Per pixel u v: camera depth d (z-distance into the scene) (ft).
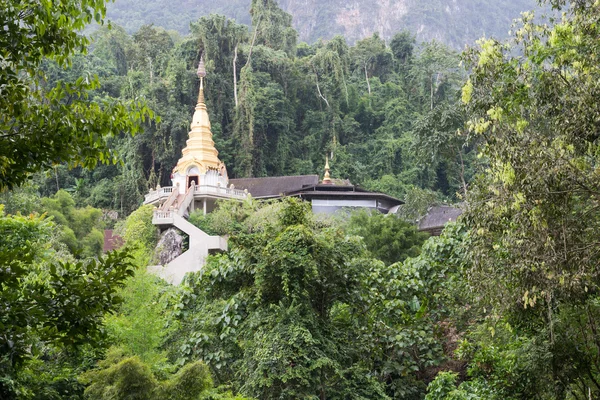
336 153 272.72
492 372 57.88
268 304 55.98
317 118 284.00
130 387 40.63
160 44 290.35
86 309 26.96
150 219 145.28
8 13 27.73
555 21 47.16
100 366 43.73
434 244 75.36
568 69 45.55
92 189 228.02
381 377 67.67
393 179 257.34
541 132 46.50
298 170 265.75
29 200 126.11
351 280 57.88
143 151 233.96
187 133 230.68
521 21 48.62
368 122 303.07
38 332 26.96
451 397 57.21
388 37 629.92
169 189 187.21
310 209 60.08
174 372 60.34
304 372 51.44
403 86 322.34
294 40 314.76
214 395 47.65
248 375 54.70
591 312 48.73
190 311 65.77
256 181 215.72
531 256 42.78
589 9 44.83
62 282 27.07
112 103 30.83
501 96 46.01
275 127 259.60
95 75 30.37
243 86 254.06
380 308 70.03
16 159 27.76
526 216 43.09
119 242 159.94
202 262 127.65
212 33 272.51
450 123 151.53
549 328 48.96
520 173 42.98
